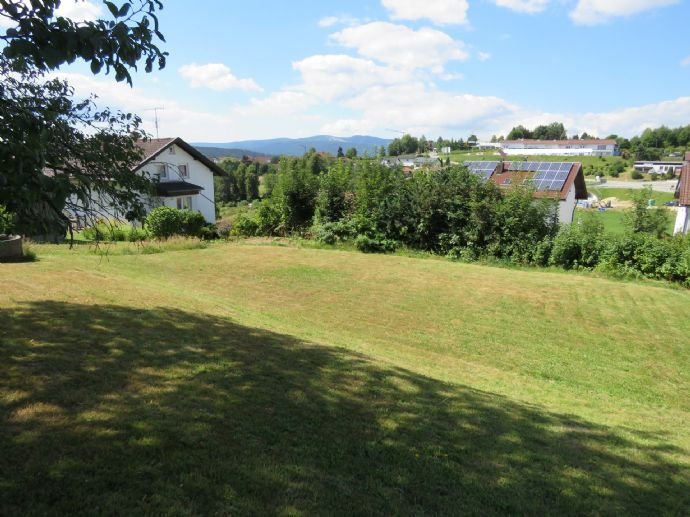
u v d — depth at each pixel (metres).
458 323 9.87
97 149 3.76
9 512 2.42
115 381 4.26
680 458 4.32
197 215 21.89
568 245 15.97
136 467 2.94
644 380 7.43
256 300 10.91
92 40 2.39
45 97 3.56
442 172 19.25
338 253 18.23
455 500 3.07
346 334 8.66
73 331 5.61
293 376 5.00
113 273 11.98
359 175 20.83
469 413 4.68
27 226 2.53
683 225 21.92
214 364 5.02
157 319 6.69
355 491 3.02
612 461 4.03
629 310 11.23
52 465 2.86
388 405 4.56
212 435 3.46
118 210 3.88
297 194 22.02
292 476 3.07
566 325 10.05
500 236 17.38
